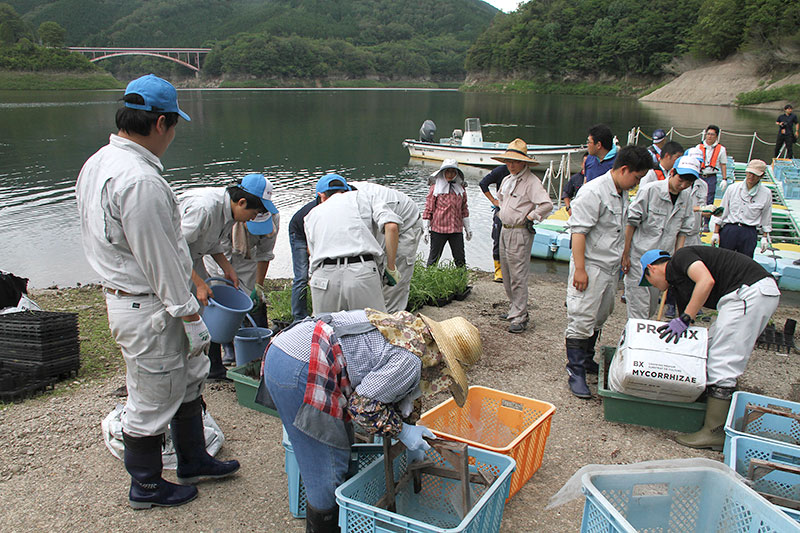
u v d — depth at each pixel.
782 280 8.49
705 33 72.75
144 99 2.75
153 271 2.71
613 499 2.58
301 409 2.49
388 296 5.68
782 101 54.00
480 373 5.00
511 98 82.38
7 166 20.75
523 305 5.96
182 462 3.31
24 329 4.83
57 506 3.20
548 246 10.24
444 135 35.66
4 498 3.27
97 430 4.04
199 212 4.13
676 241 5.19
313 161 23.97
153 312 2.84
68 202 15.48
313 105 64.69
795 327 6.25
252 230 4.74
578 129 37.47
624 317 6.70
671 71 80.94
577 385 4.61
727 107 57.34
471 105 65.38
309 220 4.20
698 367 3.77
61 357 4.98
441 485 3.02
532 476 3.55
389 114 51.25
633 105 63.56
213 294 4.40
